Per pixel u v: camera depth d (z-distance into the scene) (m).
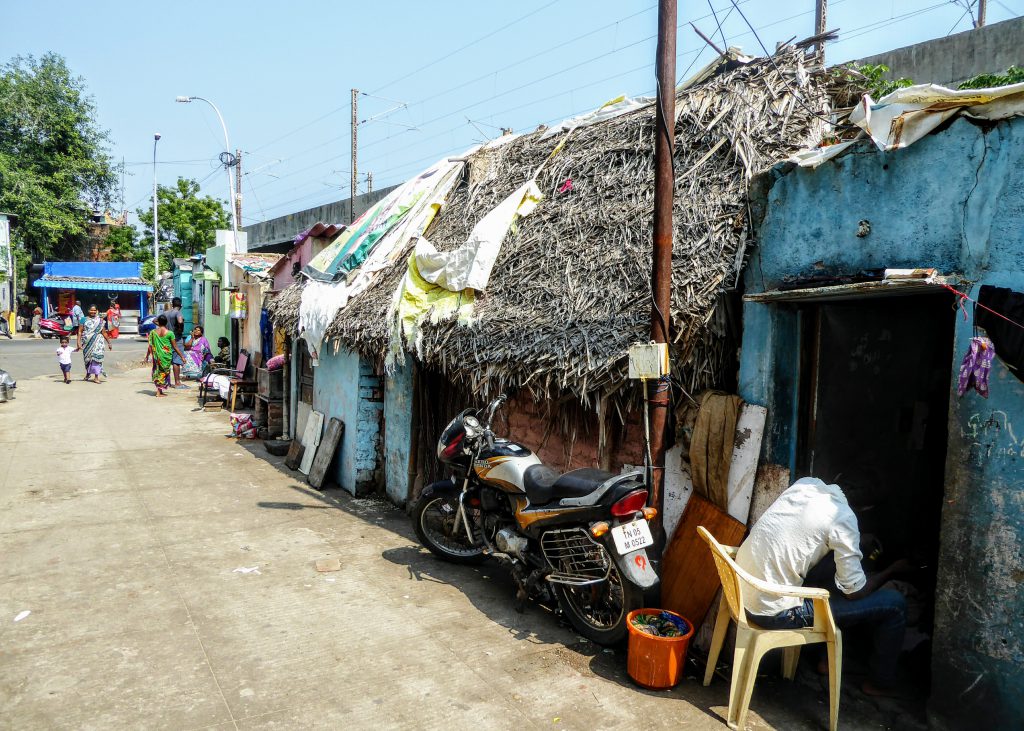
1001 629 3.09
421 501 5.75
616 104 7.35
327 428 8.38
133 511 6.91
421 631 4.48
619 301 4.62
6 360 21.06
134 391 15.68
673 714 3.59
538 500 4.55
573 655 4.21
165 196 37.44
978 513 3.16
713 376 4.36
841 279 3.74
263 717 3.47
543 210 6.32
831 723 3.40
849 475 4.42
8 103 33.28
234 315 16.41
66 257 38.31
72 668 3.89
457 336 5.68
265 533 6.38
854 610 3.53
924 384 4.72
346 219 21.86
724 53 5.58
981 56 8.92
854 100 5.37
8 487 7.61
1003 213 3.09
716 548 3.54
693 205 4.74
